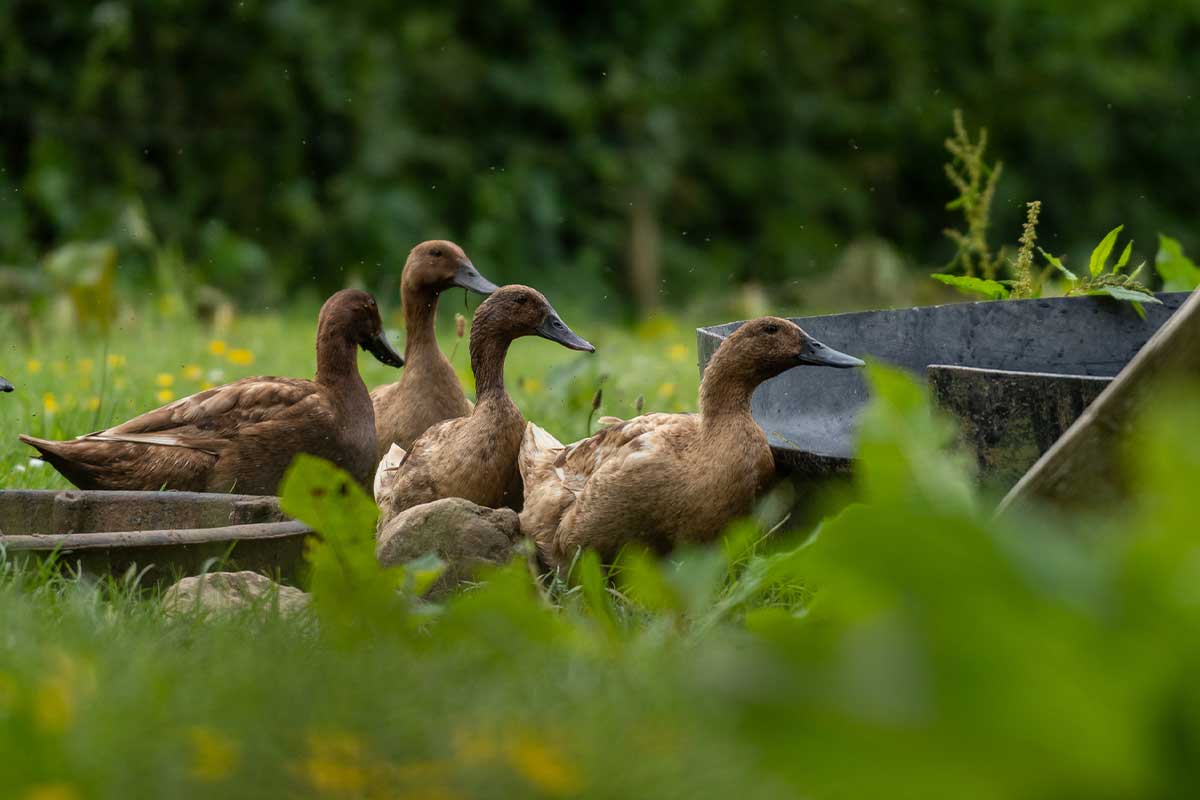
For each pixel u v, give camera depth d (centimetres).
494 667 459
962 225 3819
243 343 1947
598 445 841
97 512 788
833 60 3825
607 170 3441
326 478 495
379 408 1117
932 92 3844
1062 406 675
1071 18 3938
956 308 1009
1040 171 3841
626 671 465
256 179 3142
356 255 3164
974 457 705
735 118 3716
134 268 2709
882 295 2883
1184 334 371
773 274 3581
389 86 3259
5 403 1365
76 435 1198
